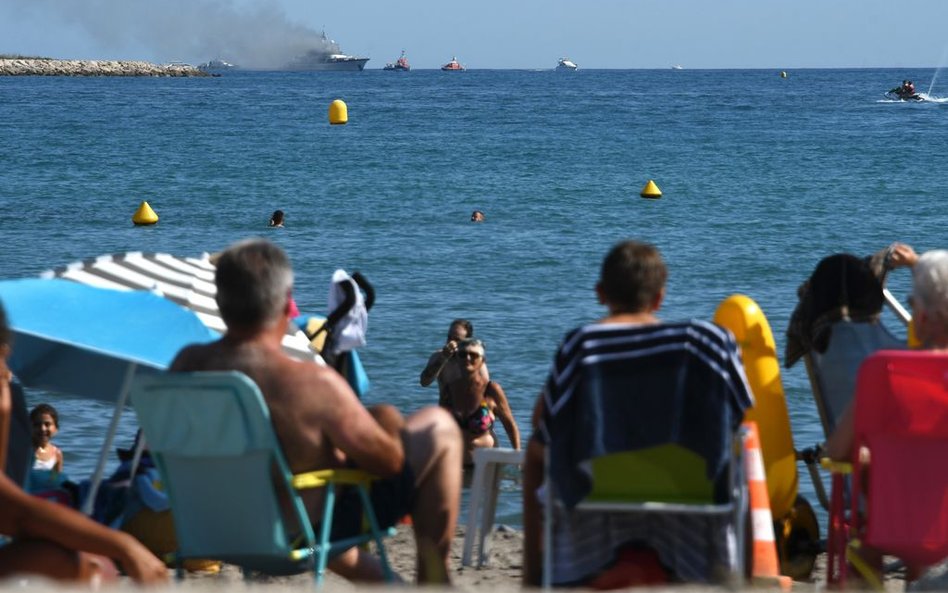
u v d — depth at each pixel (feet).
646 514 53.06
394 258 296.71
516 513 111.24
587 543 53.16
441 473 59.52
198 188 474.08
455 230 357.61
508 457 90.22
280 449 54.03
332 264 286.05
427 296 241.96
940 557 53.16
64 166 561.43
